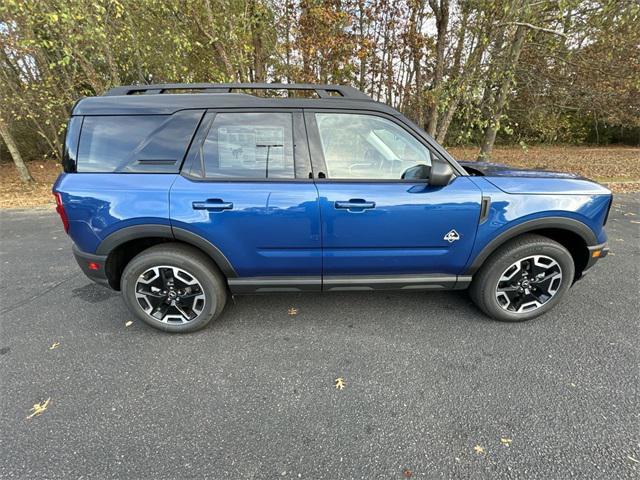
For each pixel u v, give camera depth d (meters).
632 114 9.29
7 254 4.20
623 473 1.50
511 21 5.16
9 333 2.58
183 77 6.32
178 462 1.59
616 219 5.13
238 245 2.29
